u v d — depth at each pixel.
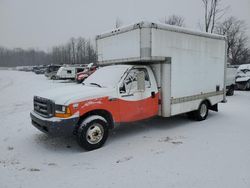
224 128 6.94
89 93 5.25
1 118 8.43
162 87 6.55
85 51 66.94
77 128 5.16
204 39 7.65
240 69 18.48
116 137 6.18
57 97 5.09
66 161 4.67
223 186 3.61
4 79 35.41
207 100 8.03
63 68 29.28
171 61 6.55
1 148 5.39
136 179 3.86
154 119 8.18
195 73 7.43
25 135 6.34
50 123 4.88
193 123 7.59
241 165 4.34
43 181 3.86
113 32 6.77
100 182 3.79
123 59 6.53
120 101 5.70
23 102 12.37
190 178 3.87
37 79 34.59
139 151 5.12
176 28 6.61
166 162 4.51
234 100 12.73
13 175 4.08
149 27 5.89
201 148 5.24
